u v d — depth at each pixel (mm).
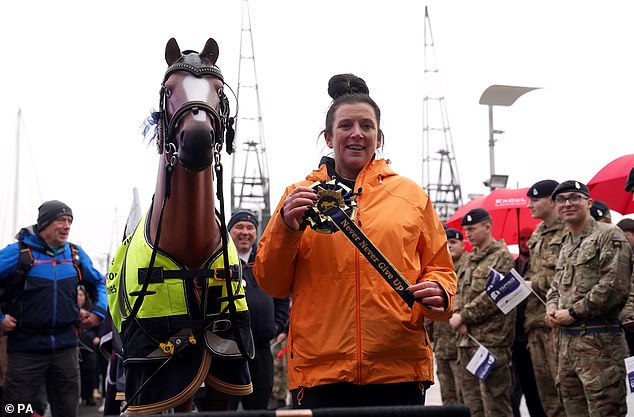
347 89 3814
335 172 3650
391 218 3398
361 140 3529
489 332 6883
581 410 5488
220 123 3545
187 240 3646
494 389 6820
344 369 3262
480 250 7254
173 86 3537
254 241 6453
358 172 3619
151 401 3598
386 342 3260
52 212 6426
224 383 3746
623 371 5270
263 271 3424
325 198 3246
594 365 5262
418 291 3166
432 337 8883
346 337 3281
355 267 3316
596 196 8188
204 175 3627
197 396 4785
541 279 6637
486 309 6863
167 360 3576
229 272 3590
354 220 3271
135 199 5062
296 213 3209
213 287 3695
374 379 3264
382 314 3271
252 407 6148
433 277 3379
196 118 3346
